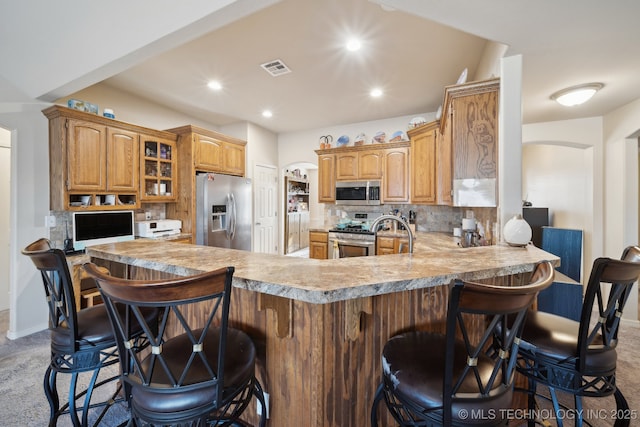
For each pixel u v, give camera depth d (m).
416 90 3.48
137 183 3.41
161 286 0.80
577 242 3.03
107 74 2.25
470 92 2.08
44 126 2.79
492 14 1.43
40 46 2.20
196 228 3.91
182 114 4.39
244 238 4.57
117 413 1.67
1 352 2.39
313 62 2.80
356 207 4.91
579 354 1.11
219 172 4.32
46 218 2.80
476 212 3.00
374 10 2.05
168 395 0.89
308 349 1.16
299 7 2.02
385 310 1.26
